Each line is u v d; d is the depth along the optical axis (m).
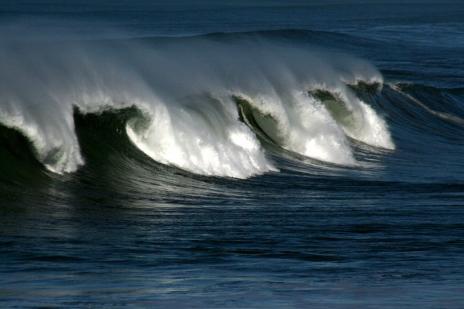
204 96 66.12
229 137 64.44
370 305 28.08
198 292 29.69
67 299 27.98
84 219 42.91
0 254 34.62
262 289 30.44
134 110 58.16
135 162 56.34
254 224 44.22
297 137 72.12
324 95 83.06
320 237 41.28
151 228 41.81
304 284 31.45
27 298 27.94
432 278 33.03
